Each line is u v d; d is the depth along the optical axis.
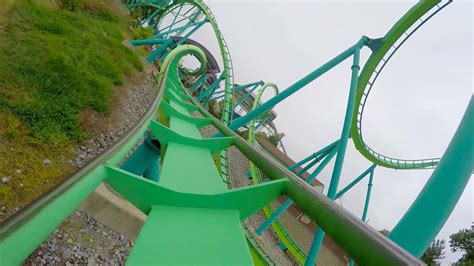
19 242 0.91
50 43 8.58
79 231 5.05
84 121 7.11
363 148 14.84
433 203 1.60
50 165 5.61
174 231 1.29
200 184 1.92
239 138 3.30
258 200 1.64
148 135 3.81
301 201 1.51
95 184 1.45
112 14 18.84
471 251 25.80
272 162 2.23
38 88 6.68
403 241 1.62
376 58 9.76
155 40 18.55
